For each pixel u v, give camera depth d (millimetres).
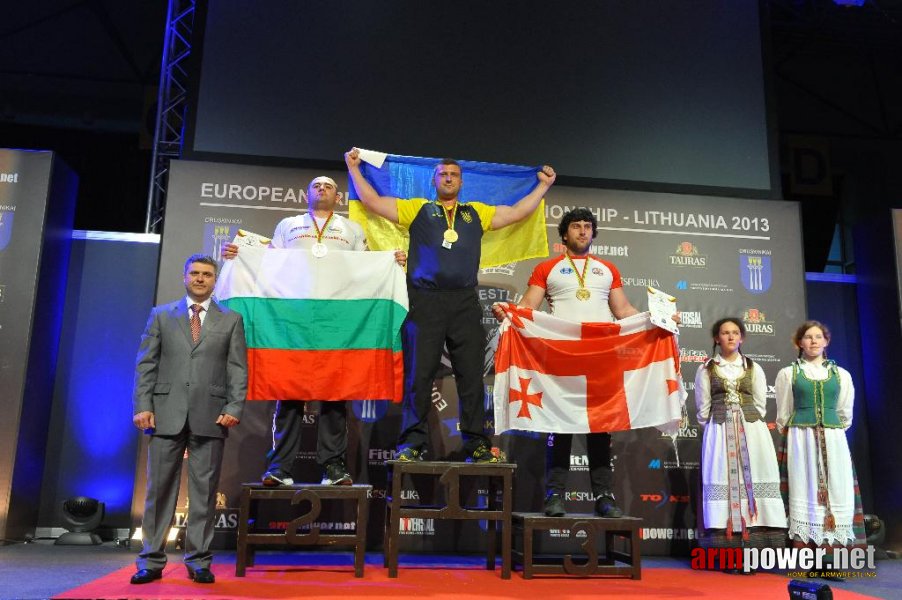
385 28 5445
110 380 5141
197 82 5203
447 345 4113
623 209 5273
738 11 5812
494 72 5480
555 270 4316
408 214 4234
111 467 5059
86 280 5242
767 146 5645
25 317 4750
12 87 6930
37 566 3932
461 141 5363
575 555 4859
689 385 5109
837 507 4188
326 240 4191
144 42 6902
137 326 5227
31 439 4820
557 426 4031
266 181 5039
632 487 4938
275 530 4145
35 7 6637
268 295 4035
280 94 5270
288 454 3926
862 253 5793
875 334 5613
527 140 5418
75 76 6988
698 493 4527
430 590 3377
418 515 3732
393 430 4852
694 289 5230
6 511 4598
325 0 5434
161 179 5676
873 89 7570
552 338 4133
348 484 3814
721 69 5707
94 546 4715
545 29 5594
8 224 4852
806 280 5598
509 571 3758
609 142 5488
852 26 7156
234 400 3498
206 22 5301
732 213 5371
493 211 4336
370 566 4012
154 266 5316
